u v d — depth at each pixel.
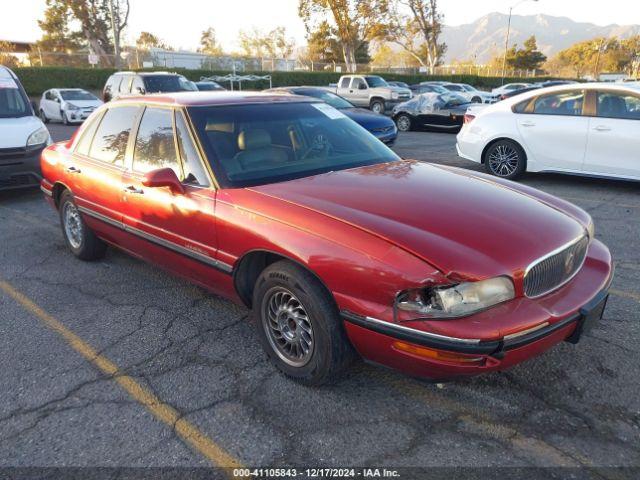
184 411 2.95
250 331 3.85
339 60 59.81
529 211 3.06
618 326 3.71
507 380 3.13
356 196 3.12
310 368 3.01
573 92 7.93
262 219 3.08
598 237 5.65
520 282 2.58
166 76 16.86
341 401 2.99
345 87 25.61
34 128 8.09
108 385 3.22
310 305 2.87
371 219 2.81
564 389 3.04
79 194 4.78
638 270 4.73
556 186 8.22
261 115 3.95
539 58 87.38
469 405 2.92
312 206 2.99
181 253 3.73
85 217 4.84
